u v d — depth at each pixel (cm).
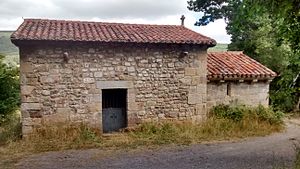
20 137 1012
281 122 1245
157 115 1115
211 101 1224
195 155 846
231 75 1220
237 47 1930
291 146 939
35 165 764
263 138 1053
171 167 739
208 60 1356
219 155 845
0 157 833
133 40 1038
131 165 759
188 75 1144
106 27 1202
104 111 1122
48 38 955
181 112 1142
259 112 1235
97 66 1045
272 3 407
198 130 1086
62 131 996
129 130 1080
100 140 993
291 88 436
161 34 1166
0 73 1350
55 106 1012
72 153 873
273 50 1714
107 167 745
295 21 427
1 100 1360
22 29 1023
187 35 1188
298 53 453
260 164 750
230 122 1152
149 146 943
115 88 1064
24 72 981
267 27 1404
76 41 988
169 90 1123
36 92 995
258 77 1267
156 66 1105
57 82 1011
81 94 1034
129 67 1075
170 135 1041
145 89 1097
